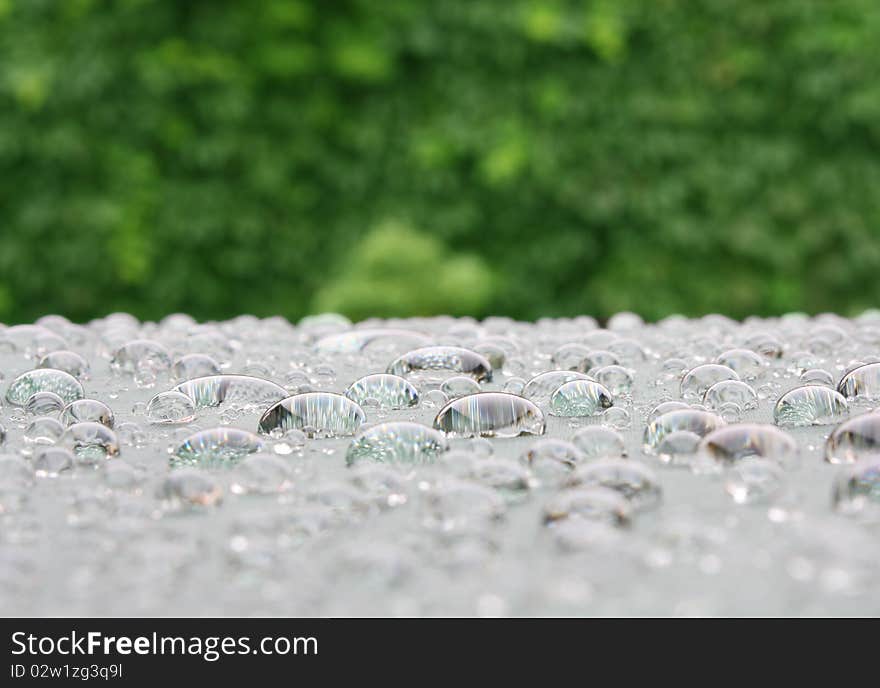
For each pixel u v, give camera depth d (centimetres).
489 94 98
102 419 25
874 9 95
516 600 22
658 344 30
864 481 23
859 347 30
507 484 23
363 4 98
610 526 22
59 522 23
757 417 25
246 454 24
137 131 98
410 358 28
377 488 23
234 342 31
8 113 96
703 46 96
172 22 97
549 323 35
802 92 97
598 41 94
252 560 22
